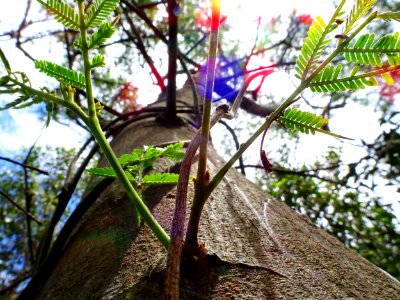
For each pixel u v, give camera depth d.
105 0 0.16
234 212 0.23
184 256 0.16
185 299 0.14
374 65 0.15
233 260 0.16
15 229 1.55
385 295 0.16
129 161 0.21
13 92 0.16
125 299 0.15
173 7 0.49
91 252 0.22
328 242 0.21
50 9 0.16
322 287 0.15
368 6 0.14
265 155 0.16
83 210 0.29
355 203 1.08
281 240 0.19
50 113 0.17
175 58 0.52
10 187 1.50
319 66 0.16
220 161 0.38
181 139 0.44
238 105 0.21
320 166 1.20
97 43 0.17
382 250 1.02
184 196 0.13
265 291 0.15
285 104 0.16
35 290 0.27
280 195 1.18
